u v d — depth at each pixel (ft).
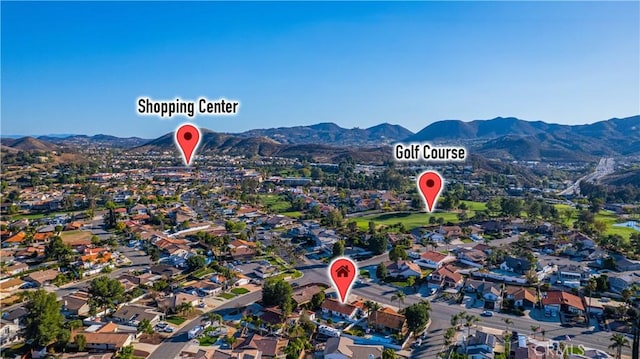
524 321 331.57
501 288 395.96
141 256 497.05
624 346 282.56
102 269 440.86
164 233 593.42
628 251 499.10
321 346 291.99
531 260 446.19
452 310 351.67
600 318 335.67
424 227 631.15
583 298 369.09
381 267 419.95
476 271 436.76
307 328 310.86
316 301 351.05
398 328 309.01
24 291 375.86
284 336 303.27
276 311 331.16
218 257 486.79
